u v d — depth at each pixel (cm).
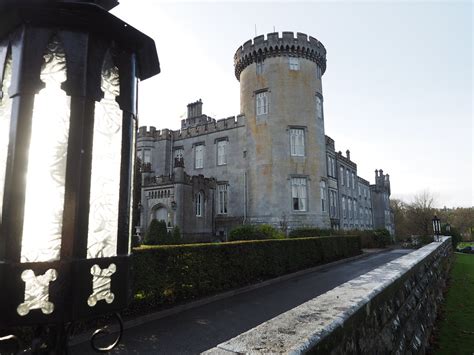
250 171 2730
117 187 151
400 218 5884
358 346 253
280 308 912
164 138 3288
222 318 814
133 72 163
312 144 2698
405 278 472
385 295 351
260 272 1303
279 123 2667
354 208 4203
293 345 176
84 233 131
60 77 138
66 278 123
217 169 2959
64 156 135
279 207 2553
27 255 123
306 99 2733
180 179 2420
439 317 767
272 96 2719
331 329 210
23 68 130
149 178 2602
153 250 884
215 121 3058
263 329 204
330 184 3353
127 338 668
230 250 1171
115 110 155
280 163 2611
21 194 124
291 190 2595
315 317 229
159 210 2542
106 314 135
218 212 2856
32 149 130
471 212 7275
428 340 579
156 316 817
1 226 123
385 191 5653
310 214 2578
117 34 151
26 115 129
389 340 334
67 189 129
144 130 3338
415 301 515
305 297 1053
